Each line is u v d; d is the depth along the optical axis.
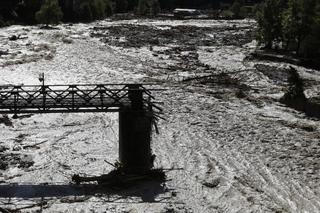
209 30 152.38
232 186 40.81
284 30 106.62
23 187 39.81
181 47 114.00
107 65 88.69
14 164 44.19
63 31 137.50
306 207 37.84
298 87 65.44
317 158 47.06
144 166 41.62
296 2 101.25
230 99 67.12
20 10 173.50
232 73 84.81
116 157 46.28
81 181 40.28
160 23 175.25
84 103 41.94
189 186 40.59
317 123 57.94
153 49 109.31
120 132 41.81
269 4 111.19
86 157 46.28
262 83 78.25
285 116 60.19
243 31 151.38
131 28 150.62
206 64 92.44
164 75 82.06
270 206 37.59
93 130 53.94
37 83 72.31
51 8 158.62
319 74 86.81
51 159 45.62
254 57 101.75
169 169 43.84
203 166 44.66
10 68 81.88
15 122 55.66
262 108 63.34
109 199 38.09
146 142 41.41
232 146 49.75
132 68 86.81
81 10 185.75
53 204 37.16
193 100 65.88
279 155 47.59
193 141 50.94
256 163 45.69
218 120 57.84
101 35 130.88
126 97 43.75
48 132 52.97
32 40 116.19
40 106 41.47
